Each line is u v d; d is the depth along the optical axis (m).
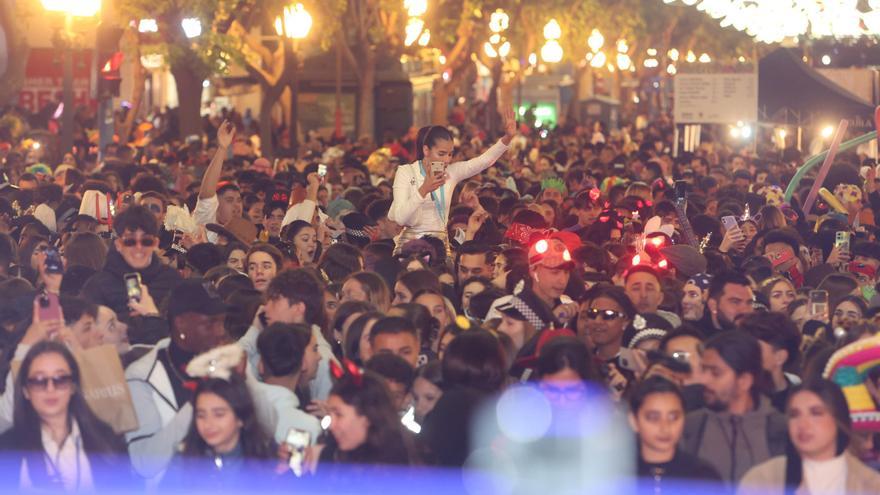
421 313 14.20
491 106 75.56
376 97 70.19
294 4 46.56
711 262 19.06
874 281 20.19
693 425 11.70
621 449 11.31
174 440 12.19
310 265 18.97
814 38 66.81
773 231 20.81
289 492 11.17
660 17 87.25
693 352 12.43
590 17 71.31
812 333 15.08
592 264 18.88
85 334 13.13
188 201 25.66
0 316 14.34
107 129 40.38
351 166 38.03
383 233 22.84
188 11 44.22
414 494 10.96
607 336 14.46
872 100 50.81
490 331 12.96
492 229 21.09
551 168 43.53
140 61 50.47
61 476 11.34
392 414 11.02
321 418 12.32
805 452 10.95
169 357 12.73
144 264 16.05
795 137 55.19
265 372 12.59
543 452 11.54
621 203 25.61
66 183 29.58
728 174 40.25
